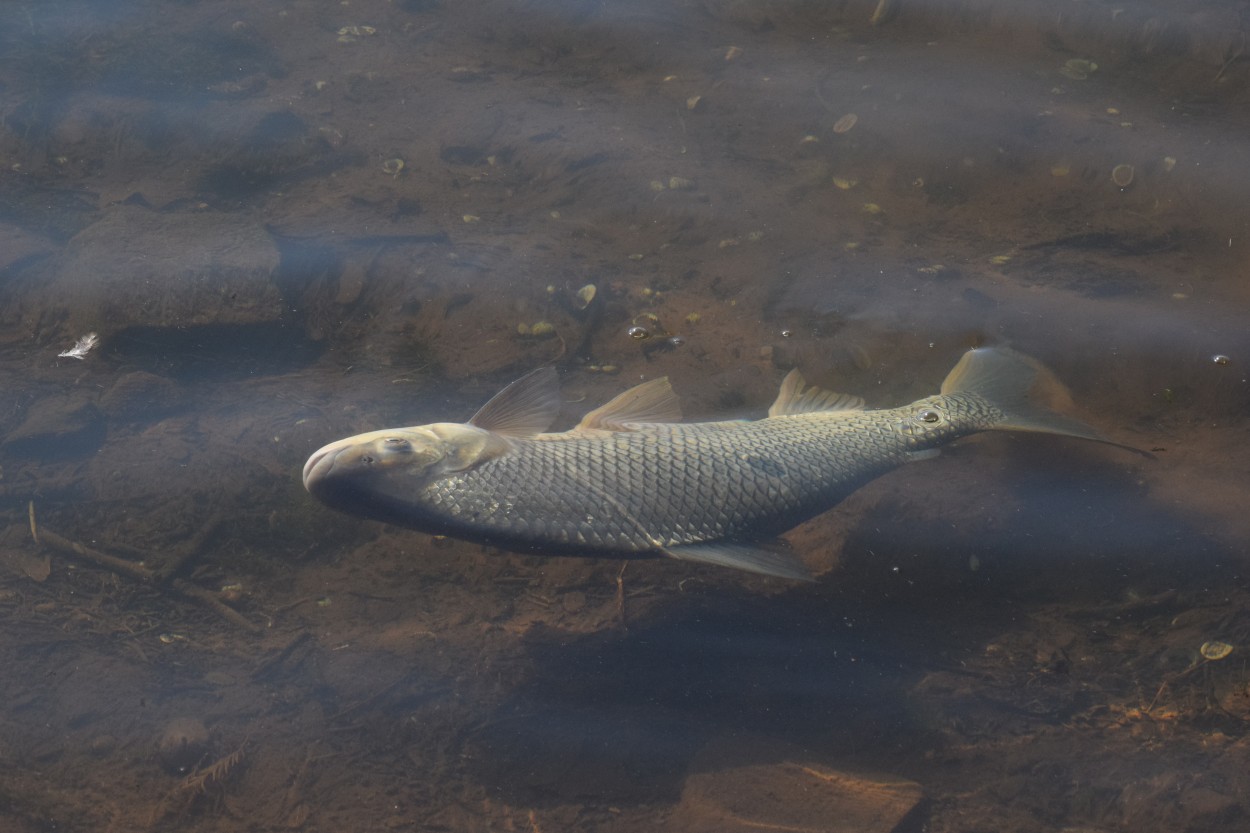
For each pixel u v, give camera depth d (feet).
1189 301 21.79
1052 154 26.30
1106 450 19.45
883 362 20.88
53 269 23.32
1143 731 15.75
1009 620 17.48
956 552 18.38
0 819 14.55
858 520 19.03
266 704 16.35
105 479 19.31
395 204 25.64
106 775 15.29
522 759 15.71
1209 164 25.45
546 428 16.79
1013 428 17.52
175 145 28.02
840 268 23.21
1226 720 15.71
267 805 15.10
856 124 27.71
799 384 18.52
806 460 16.44
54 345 21.95
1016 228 24.31
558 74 31.07
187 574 18.22
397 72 31.40
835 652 17.13
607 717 16.26
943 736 15.92
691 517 15.76
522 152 27.50
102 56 31.68
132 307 22.20
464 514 15.57
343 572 18.44
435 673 16.87
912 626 17.48
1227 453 19.10
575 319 22.34
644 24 33.09
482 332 22.16
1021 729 15.96
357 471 15.53
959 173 25.99
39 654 16.78
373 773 15.56
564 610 17.88
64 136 28.27
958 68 29.96
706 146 27.40
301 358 21.83
